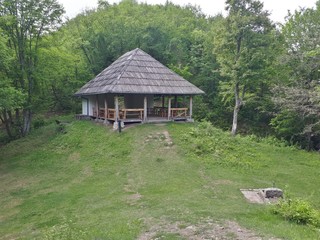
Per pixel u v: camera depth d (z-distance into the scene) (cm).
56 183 1591
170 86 2355
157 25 4281
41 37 2823
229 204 1132
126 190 1358
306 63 2469
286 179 1627
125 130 2127
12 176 1783
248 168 1731
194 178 1492
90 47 4009
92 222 999
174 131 2103
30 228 1066
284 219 991
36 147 2320
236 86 2956
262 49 2720
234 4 2778
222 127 3584
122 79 2206
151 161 1717
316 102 2223
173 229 881
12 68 2602
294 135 2827
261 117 3494
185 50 4572
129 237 834
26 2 2588
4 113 2847
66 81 3594
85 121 2684
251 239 802
